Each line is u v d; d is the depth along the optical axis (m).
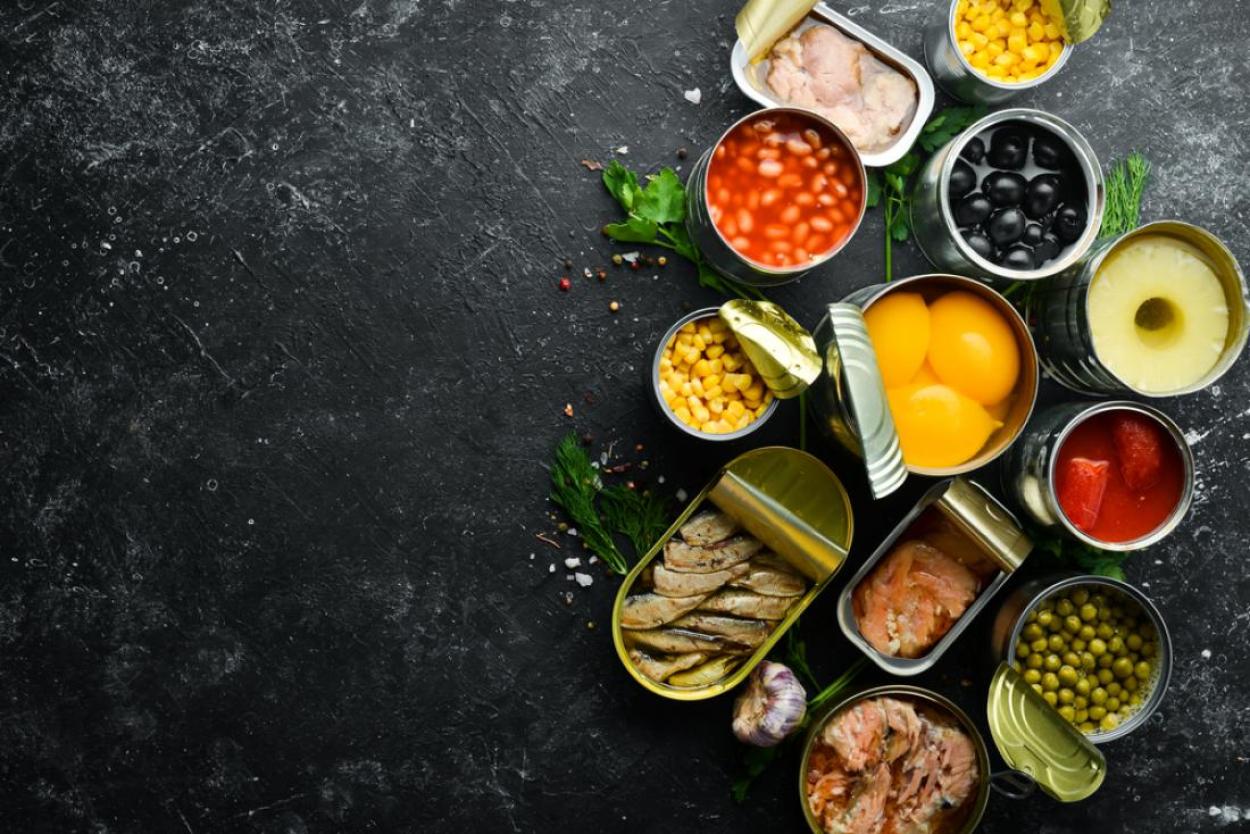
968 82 0.89
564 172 0.91
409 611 0.90
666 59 0.91
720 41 0.91
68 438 0.90
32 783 0.89
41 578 0.90
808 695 0.91
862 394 0.84
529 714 0.91
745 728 0.88
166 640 0.90
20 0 0.89
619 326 0.91
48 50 0.89
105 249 0.90
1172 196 0.92
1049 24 0.89
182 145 0.90
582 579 0.91
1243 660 0.92
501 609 0.91
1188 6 0.92
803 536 0.87
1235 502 0.92
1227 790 0.92
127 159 0.90
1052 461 0.87
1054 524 0.88
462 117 0.90
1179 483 0.88
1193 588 0.92
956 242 0.88
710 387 0.88
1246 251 0.92
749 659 0.88
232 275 0.90
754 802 0.91
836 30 0.90
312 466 0.90
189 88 0.90
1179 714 0.92
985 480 0.92
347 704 0.90
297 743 0.90
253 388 0.90
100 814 0.90
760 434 0.91
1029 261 0.88
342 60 0.90
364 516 0.90
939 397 0.88
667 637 0.88
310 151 0.90
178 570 0.90
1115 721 0.90
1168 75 0.92
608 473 0.91
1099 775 0.86
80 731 0.90
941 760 0.88
